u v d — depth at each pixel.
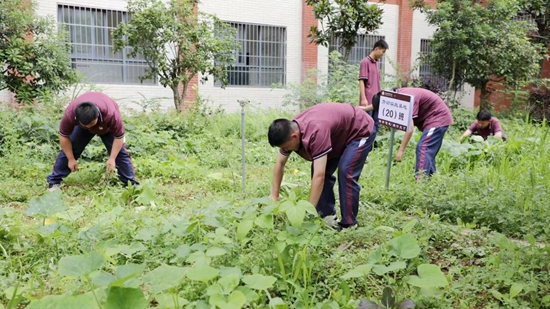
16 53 10.20
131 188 5.70
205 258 2.86
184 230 3.82
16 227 4.05
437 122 6.38
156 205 5.46
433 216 4.64
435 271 2.58
